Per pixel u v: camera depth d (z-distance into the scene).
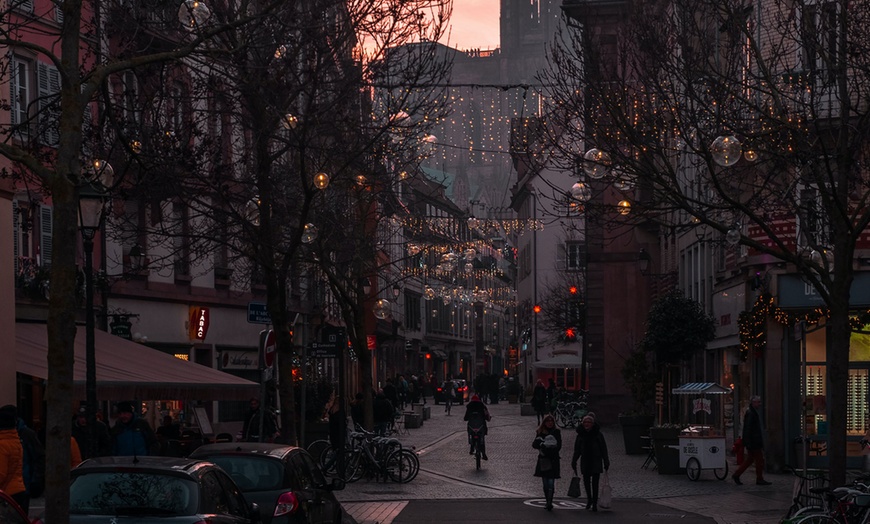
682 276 52.66
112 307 38.53
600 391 61.75
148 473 12.70
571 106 24.70
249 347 49.44
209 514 12.64
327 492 17.89
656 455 35.50
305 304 53.88
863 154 22.98
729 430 41.88
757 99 26.97
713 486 31.62
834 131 28.36
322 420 38.44
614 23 48.53
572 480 29.34
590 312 61.94
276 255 30.22
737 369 40.69
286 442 24.02
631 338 61.19
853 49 21.73
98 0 23.72
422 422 67.44
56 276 11.98
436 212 87.19
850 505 17.02
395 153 30.06
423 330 122.31
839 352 20.12
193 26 16.23
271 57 23.38
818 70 23.70
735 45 24.33
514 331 141.38
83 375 25.08
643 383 45.34
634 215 23.33
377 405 42.66
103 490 12.53
